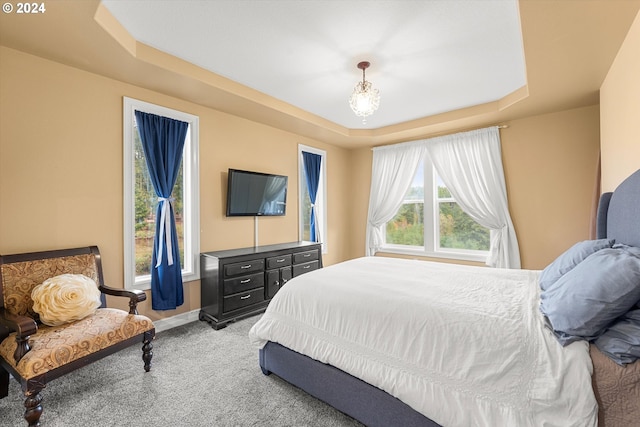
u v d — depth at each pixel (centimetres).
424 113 378
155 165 279
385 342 145
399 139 464
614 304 107
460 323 131
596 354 105
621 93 204
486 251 399
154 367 212
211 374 204
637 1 156
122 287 259
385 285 185
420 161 457
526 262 356
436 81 286
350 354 154
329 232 497
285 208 414
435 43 222
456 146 407
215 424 156
